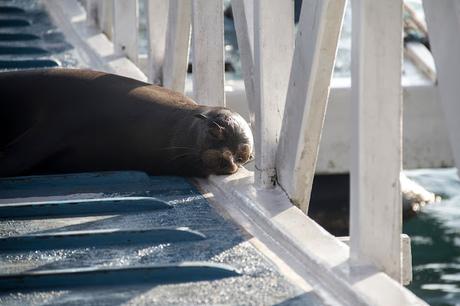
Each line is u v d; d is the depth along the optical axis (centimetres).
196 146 1714
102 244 1376
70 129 1806
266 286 1209
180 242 1378
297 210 1474
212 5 1897
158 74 2233
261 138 1585
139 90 1842
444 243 2117
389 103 1193
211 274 1251
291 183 1521
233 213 1523
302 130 1476
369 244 1223
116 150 1797
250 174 1711
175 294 1193
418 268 2019
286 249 1348
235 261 1297
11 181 1683
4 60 2444
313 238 1343
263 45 1561
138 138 1786
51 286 1232
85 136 1806
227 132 1708
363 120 1193
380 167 1208
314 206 2411
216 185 1683
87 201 1525
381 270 1227
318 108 1459
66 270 1244
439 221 2198
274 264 1286
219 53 1919
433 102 2391
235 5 1722
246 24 1688
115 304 1166
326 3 1343
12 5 3102
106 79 1862
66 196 1616
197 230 1425
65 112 1823
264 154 1587
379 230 1222
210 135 1702
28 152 1786
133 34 2502
